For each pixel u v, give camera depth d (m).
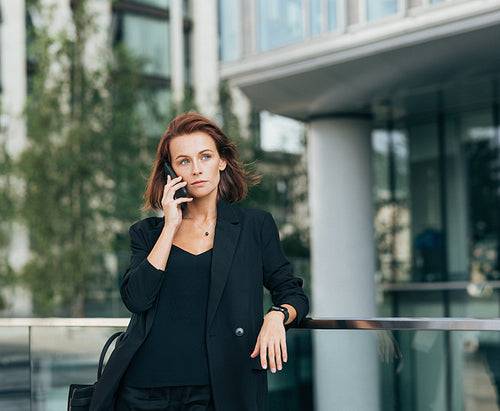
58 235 13.48
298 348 2.87
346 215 9.65
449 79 8.40
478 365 2.92
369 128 10.09
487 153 10.48
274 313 2.04
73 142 13.18
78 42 13.90
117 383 2.06
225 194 2.34
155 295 2.03
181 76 19.56
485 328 2.59
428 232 11.27
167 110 15.44
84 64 14.16
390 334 2.79
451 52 7.37
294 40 8.23
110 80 14.27
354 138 9.84
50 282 13.45
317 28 8.01
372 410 2.78
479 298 9.93
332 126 9.81
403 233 11.59
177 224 2.04
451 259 10.96
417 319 2.68
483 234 10.59
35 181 13.30
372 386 2.79
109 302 13.63
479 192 10.63
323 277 9.70
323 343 2.83
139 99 15.00
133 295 2.01
